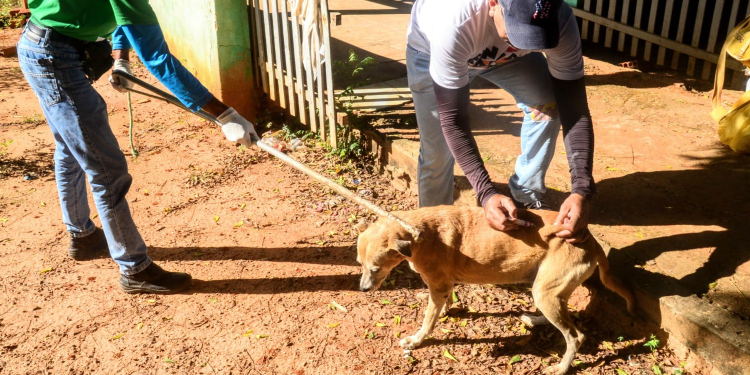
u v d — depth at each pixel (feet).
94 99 13.46
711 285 12.03
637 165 16.88
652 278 12.35
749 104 16.69
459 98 11.23
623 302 12.65
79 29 12.79
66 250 16.35
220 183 19.52
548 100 13.43
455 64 10.80
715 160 16.92
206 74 24.25
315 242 16.24
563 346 12.43
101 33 13.33
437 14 10.98
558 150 18.25
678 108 20.43
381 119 20.47
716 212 14.47
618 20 27.37
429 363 12.12
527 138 14.15
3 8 39.32
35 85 13.10
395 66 25.81
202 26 23.39
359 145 20.31
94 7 12.81
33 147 22.17
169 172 20.27
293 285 14.60
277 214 17.62
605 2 27.61
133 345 12.93
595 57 26.09
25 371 12.29
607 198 15.34
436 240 11.73
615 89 22.29
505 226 11.27
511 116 20.66
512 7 9.47
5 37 34.71
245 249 16.07
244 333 13.12
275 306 13.92
